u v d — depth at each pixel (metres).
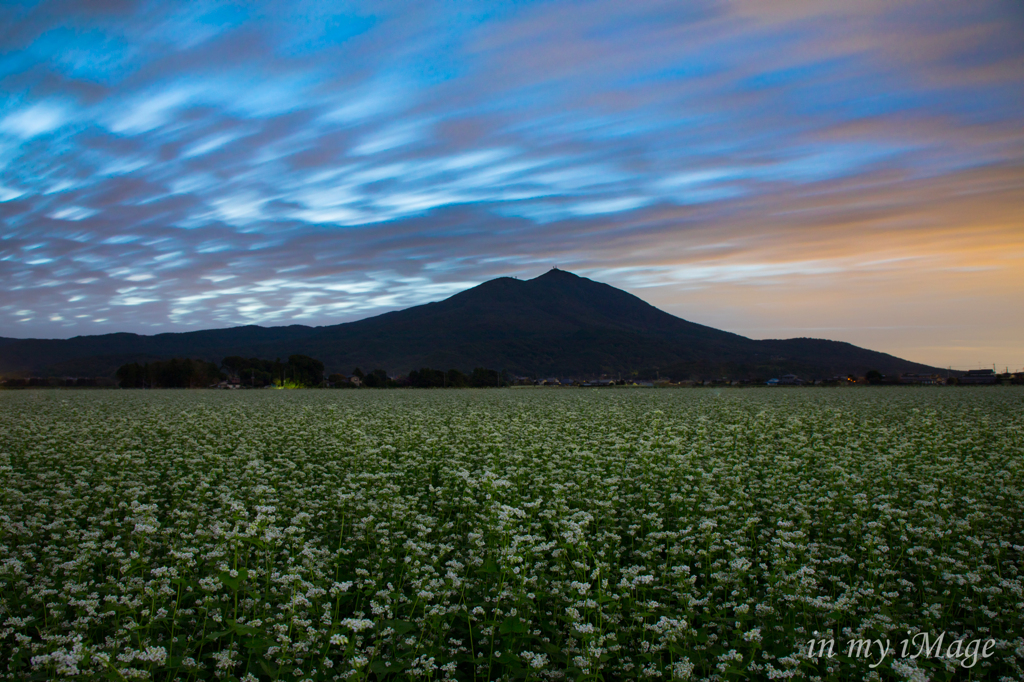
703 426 17.89
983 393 47.81
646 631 6.68
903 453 14.35
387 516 9.64
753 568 8.47
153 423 21.97
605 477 12.72
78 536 8.76
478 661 5.85
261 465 13.50
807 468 14.31
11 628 5.96
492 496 9.55
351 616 7.09
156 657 5.29
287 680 5.67
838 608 6.28
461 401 37.81
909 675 5.26
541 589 7.00
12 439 18.03
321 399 42.59
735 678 5.81
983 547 8.72
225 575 5.84
